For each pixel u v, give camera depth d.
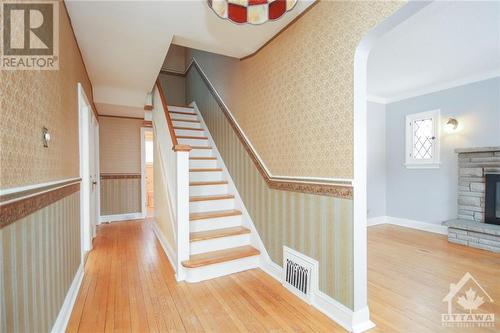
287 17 2.12
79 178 2.40
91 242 3.36
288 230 2.28
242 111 3.12
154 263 2.84
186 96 6.06
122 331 1.68
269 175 2.55
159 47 2.55
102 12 1.96
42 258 1.35
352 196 1.66
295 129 2.18
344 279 1.74
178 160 2.43
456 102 3.78
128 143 5.25
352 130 1.65
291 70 2.21
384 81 3.80
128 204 5.25
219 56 3.85
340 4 1.72
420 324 1.75
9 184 1.00
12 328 1.02
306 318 1.83
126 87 3.82
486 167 3.41
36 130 1.30
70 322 1.77
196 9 1.93
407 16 1.40
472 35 2.48
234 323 1.77
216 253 2.62
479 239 3.27
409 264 2.78
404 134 4.46
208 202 3.16
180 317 1.84
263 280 2.41
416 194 4.31
